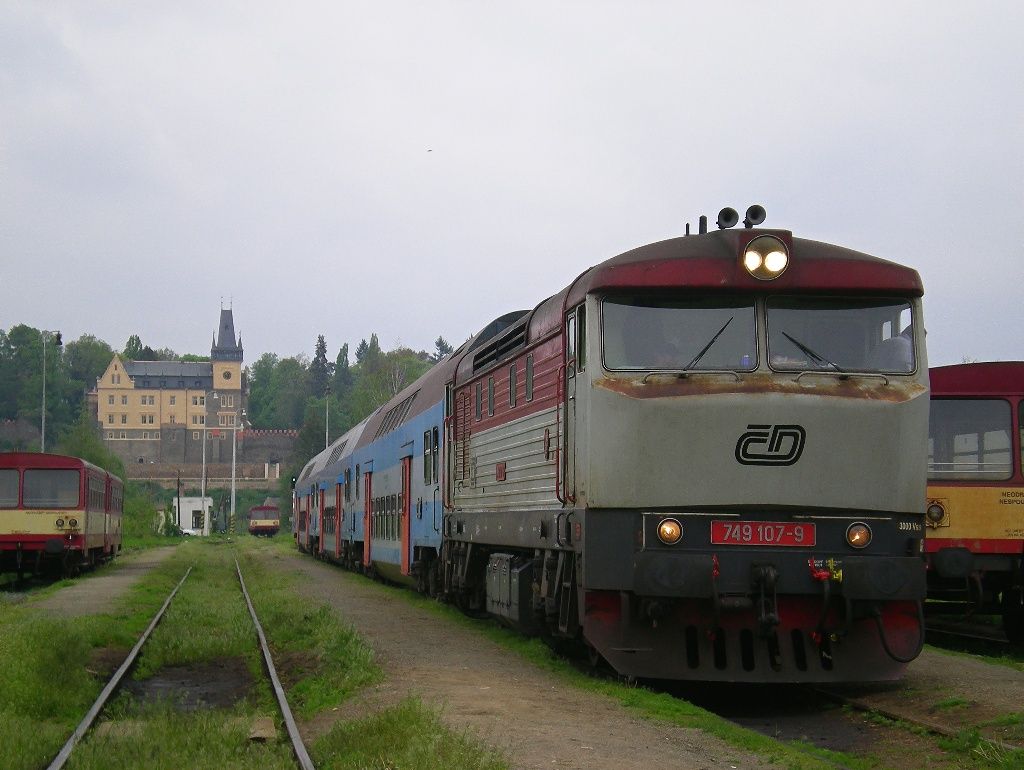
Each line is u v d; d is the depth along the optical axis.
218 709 11.56
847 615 11.00
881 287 11.56
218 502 141.00
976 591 16.45
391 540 27.33
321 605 21.03
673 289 11.61
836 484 11.33
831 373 11.47
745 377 11.45
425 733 8.63
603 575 11.46
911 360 11.64
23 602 23.78
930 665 13.66
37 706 11.10
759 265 11.40
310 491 51.69
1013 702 10.84
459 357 20.55
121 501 44.66
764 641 11.31
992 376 16.77
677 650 11.41
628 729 9.68
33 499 30.84
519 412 15.07
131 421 168.12
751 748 9.05
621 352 11.63
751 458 11.32
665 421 11.33
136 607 22.80
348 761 8.38
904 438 11.41
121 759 8.80
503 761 8.02
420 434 23.44
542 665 13.95
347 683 12.31
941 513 16.53
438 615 20.75
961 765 8.83
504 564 16.23
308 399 194.38
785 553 11.23
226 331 171.50
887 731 10.24
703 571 10.91
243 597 26.59
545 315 13.96
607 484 11.47
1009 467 16.64
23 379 177.00
